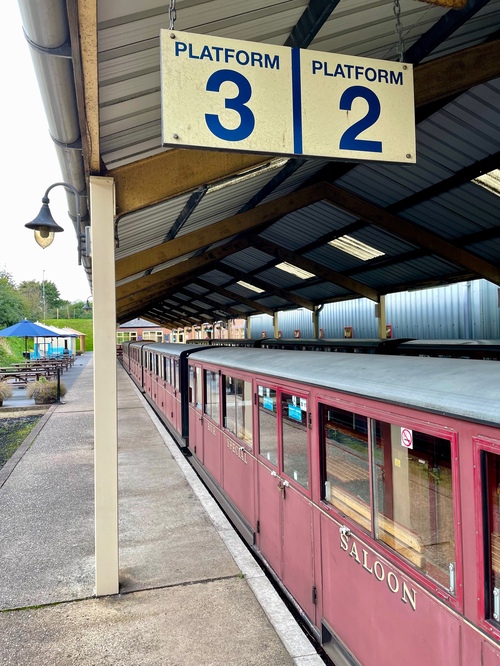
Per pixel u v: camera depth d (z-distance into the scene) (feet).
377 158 9.05
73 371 99.19
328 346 39.45
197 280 79.61
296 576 12.92
